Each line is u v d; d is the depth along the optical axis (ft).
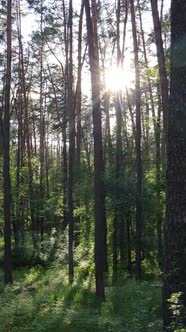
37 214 114.21
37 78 122.52
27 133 112.98
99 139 44.73
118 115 71.92
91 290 48.14
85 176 77.15
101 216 44.80
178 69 23.56
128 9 80.07
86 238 75.25
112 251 72.33
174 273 22.95
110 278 57.06
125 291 41.04
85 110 123.54
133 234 71.36
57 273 68.28
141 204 62.34
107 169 65.41
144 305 34.45
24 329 31.91
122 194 62.39
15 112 125.29
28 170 115.55
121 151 68.33
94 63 44.93
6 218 58.44
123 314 34.55
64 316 34.01
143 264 69.00
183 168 23.09
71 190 62.64
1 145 101.35
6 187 58.54
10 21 59.21
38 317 34.58
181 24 23.54
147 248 69.77
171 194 23.41
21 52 106.52
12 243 104.12
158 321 25.53
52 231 103.76
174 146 23.41
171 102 23.79
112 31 86.63
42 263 85.71
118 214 64.85
